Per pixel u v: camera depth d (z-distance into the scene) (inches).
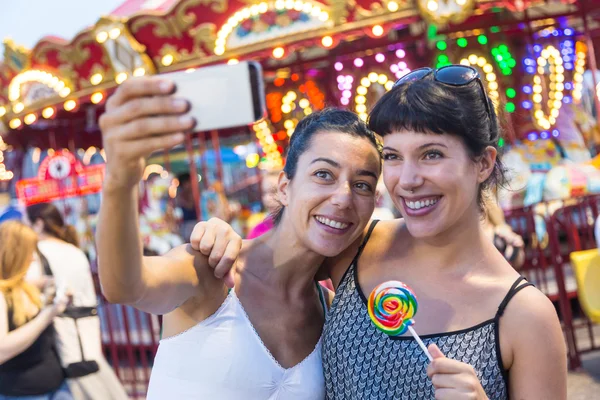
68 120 461.4
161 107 52.8
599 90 331.6
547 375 73.5
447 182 75.3
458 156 75.9
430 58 340.2
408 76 79.4
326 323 88.2
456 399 66.0
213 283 81.5
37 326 142.7
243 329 82.6
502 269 80.0
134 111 53.0
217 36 287.9
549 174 336.5
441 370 67.4
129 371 276.4
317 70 369.1
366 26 275.1
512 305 75.6
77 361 153.7
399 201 78.8
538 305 74.9
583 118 373.4
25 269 146.4
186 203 480.7
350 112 89.4
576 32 365.1
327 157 83.0
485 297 77.5
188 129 53.2
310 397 85.9
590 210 293.3
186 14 283.6
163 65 301.7
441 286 80.7
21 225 147.6
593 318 220.5
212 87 53.5
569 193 331.0
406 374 79.2
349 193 82.8
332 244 83.9
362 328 83.1
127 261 63.0
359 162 83.7
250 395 81.8
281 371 83.7
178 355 82.2
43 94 339.9
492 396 75.5
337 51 354.6
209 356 81.0
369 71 355.9
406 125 75.7
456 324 77.9
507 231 225.1
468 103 76.0
